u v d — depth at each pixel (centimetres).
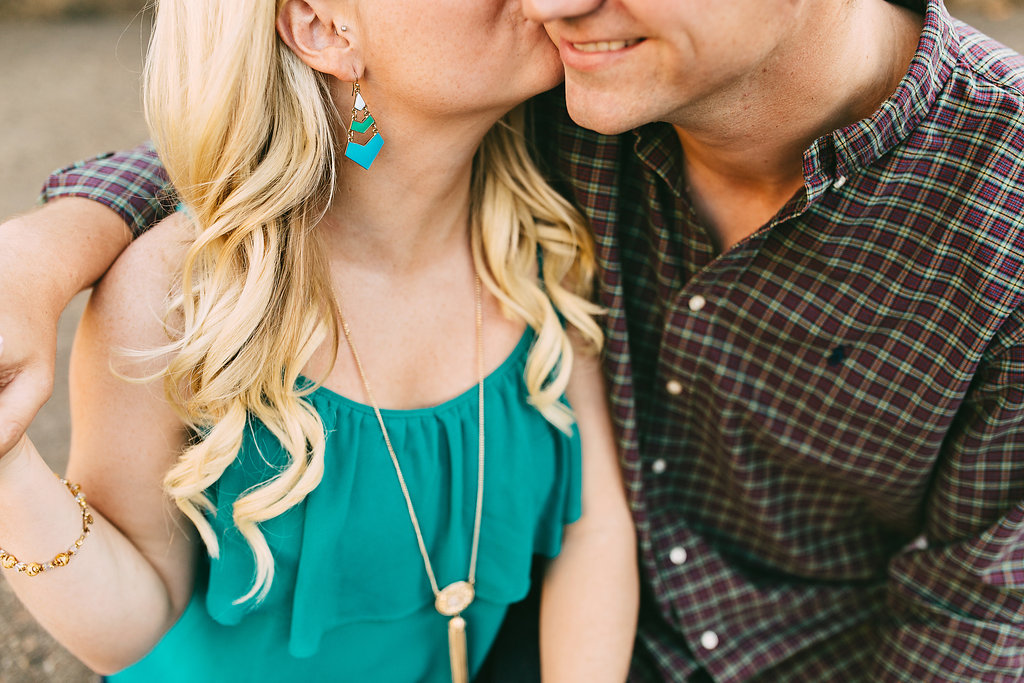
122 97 481
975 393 129
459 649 140
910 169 117
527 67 111
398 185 121
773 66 106
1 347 94
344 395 127
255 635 137
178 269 121
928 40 112
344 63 111
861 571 167
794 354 137
